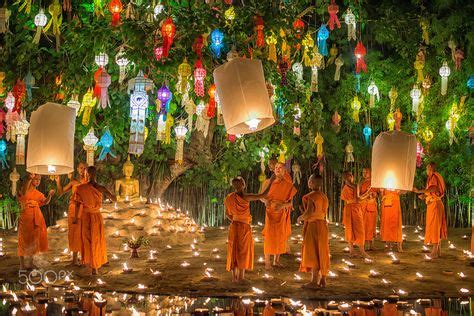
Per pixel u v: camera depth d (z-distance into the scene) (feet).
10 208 55.42
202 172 57.26
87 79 39.63
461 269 36.17
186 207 57.62
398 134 33.22
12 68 40.52
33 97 41.86
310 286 30.86
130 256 38.78
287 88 43.50
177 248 42.96
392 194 41.52
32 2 43.24
